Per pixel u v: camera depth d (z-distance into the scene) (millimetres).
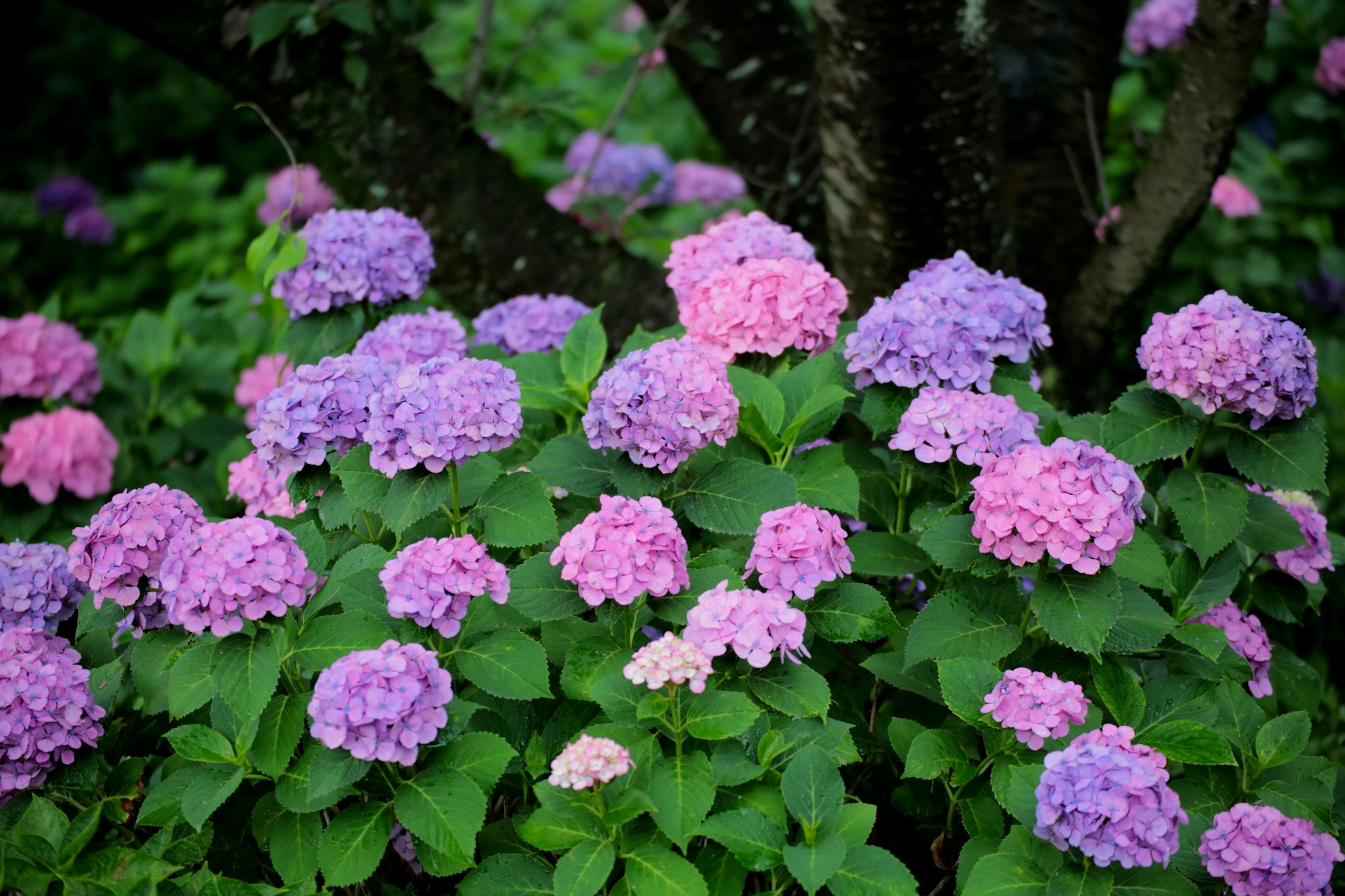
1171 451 2869
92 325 5340
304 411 2750
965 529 2781
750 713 2643
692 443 2781
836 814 2631
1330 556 3029
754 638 2646
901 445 2818
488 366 2762
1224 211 4445
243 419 3965
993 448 2799
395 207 3553
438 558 2656
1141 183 3387
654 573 2686
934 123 3279
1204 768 2832
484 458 2902
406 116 3527
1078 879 2611
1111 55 3695
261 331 4324
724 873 2670
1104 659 2811
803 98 3764
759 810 2648
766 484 2824
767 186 3820
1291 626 3309
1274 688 3021
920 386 2885
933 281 3008
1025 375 3018
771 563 2717
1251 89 3330
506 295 3602
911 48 3232
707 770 2641
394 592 2656
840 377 2963
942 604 2789
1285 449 2861
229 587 2629
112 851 2682
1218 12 3221
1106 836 2555
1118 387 4016
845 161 3346
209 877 2693
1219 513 2859
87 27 7168
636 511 2699
